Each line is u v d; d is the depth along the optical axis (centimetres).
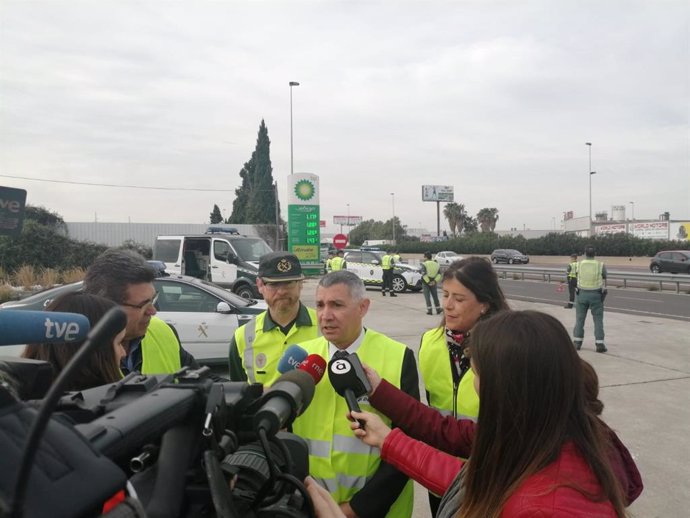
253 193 5209
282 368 191
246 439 119
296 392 135
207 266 1472
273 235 3400
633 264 4181
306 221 1986
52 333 67
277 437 127
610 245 4409
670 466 397
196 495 92
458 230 8725
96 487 64
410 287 1922
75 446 67
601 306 831
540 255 4800
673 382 636
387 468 194
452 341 235
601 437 117
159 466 90
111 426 79
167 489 87
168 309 722
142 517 69
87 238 3036
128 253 209
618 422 493
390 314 1301
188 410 96
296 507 116
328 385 206
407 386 212
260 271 262
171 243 1507
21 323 63
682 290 1919
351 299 209
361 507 188
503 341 115
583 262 839
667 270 2845
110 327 57
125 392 102
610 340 923
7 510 52
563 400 111
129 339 209
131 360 243
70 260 2430
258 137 5269
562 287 1984
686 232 5078
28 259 2317
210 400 98
